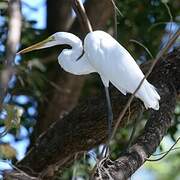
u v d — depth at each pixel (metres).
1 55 10.09
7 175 6.70
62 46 11.34
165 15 10.66
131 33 11.08
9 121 7.37
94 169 6.52
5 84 6.43
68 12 12.15
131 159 7.11
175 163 16.02
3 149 7.83
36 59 10.62
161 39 11.07
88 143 8.59
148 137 7.57
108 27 11.44
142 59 11.23
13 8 6.81
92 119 8.40
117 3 10.58
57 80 11.15
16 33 6.62
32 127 11.05
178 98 9.42
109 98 7.99
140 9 10.95
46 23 12.26
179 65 8.28
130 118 8.38
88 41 7.53
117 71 7.39
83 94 11.85
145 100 7.14
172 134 10.55
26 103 11.16
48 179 8.39
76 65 7.74
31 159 8.89
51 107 11.06
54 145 8.70
